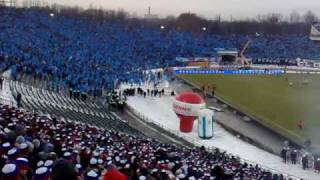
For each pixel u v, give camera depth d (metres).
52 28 199.50
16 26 186.50
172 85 140.38
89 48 180.25
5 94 75.94
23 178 13.88
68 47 170.88
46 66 116.12
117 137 52.25
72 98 96.50
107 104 99.81
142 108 103.31
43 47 156.50
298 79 160.38
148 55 198.62
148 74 146.12
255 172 50.94
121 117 90.69
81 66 134.12
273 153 69.88
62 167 12.05
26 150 18.34
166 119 93.88
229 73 175.75
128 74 140.00
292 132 80.19
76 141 34.47
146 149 43.16
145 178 19.66
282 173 57.69
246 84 145.25
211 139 78.38
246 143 76.00
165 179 23.50
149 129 82.38
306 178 57.06
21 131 24.55
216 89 133.00
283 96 121.19
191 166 35.50
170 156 39.03
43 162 17.38
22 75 102.94
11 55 121.31
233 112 100.62
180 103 82.06
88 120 73.69
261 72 178.38
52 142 26.92
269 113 97.56
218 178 29.91
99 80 119.12
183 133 82.50
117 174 15.08
